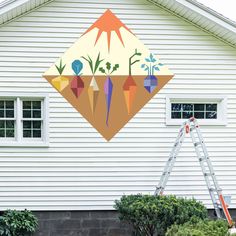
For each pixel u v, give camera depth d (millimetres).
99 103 9586
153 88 9719
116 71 9617
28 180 9484
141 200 8617
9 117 9500
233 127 9969
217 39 9867
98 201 9648
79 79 9531
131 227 9664
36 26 9414
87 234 9617
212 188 9109
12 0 8688
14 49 9383
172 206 8258
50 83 9477
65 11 9469
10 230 8977
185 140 9844
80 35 9531
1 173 9414
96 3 9539
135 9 9633
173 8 9547
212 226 7012
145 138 9727
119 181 9680
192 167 9844
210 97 9867
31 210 9492
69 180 9578
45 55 9453
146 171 9734
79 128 9570
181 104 9953
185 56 9797
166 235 7168
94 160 9625
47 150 9523
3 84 9367
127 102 9648
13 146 9422
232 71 9938
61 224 9578
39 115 9594
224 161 9930
